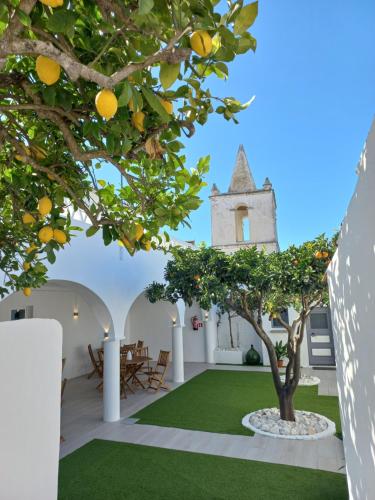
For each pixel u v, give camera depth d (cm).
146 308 1614
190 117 170
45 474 204
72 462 529
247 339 1536
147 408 833
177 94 157
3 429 172
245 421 701
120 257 873
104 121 164
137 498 422
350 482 328
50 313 1177
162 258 1099
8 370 180
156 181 217
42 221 242
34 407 198
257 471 486
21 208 240
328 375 1157
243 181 1794
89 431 680
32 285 312
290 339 723
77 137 200
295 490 432
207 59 127
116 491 439
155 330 1588
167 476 477
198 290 766
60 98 149
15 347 186
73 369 1251
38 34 122
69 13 104
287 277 629
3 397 175
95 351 1368
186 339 1591
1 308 1018
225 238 1661
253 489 437
